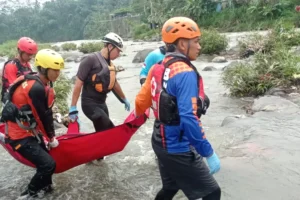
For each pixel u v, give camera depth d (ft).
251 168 13.48
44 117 11.87
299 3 93.81
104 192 12.80
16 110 11.59
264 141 16.03
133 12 193.06
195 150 8.73
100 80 14.21
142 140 18.20
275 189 11.82
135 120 13.16
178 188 9.77
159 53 13.41
